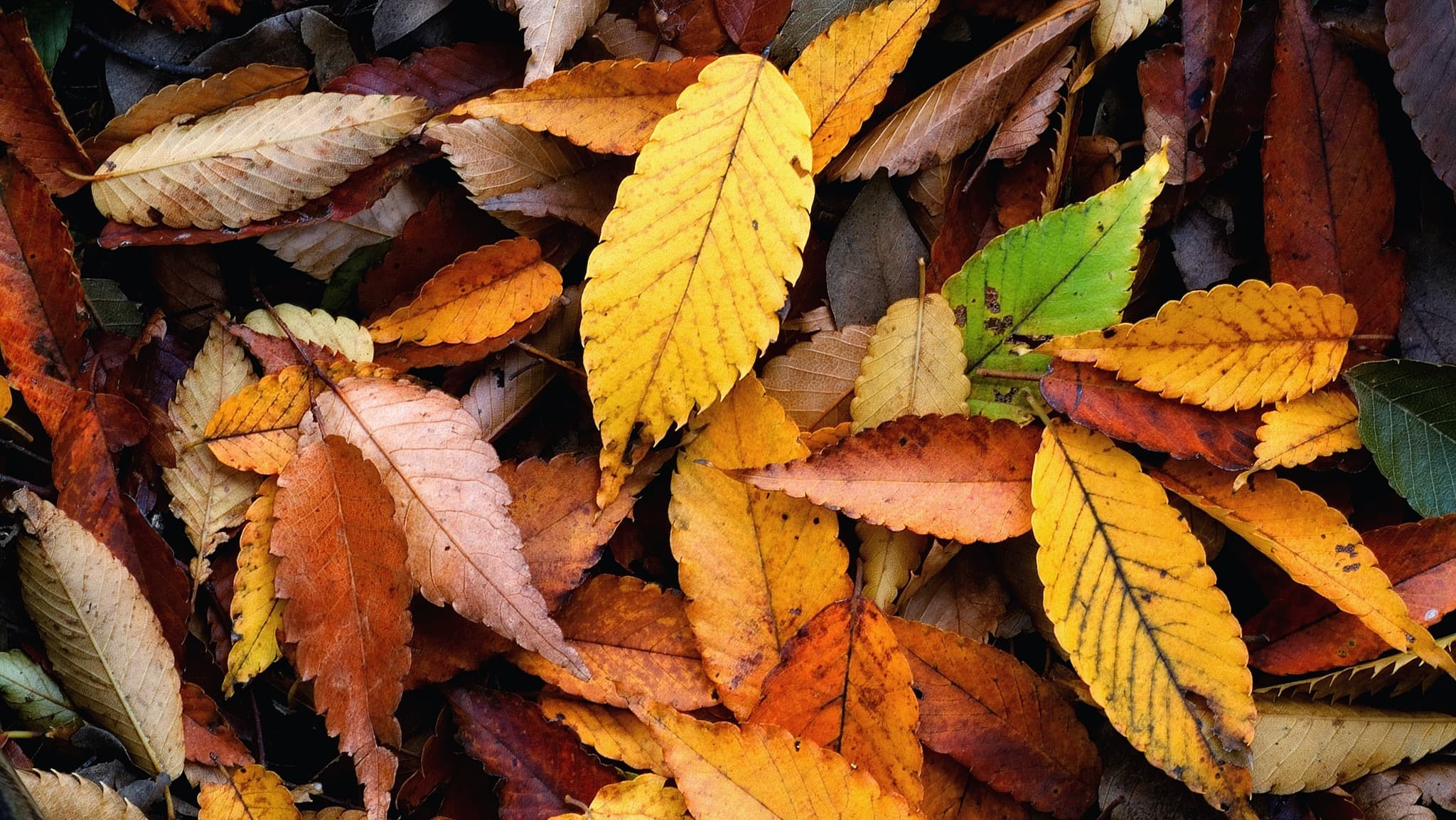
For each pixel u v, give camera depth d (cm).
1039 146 56
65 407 53
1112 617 52
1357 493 55
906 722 52
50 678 53
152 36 55
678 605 53
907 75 56
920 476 52
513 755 53
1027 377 53
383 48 55
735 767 51
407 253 55
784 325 55
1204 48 55
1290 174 54
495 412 55
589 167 55
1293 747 53
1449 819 55
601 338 51
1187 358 52
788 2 55
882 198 55
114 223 54
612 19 55
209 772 52
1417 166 55
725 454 53
